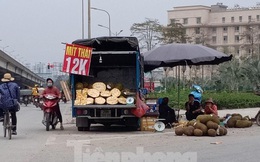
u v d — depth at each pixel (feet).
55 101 61.77
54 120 62.44
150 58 66.69
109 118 58.13
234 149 42.14
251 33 324.39
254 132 57.47
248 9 379.76
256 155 38.58
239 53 369.71
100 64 62.69
